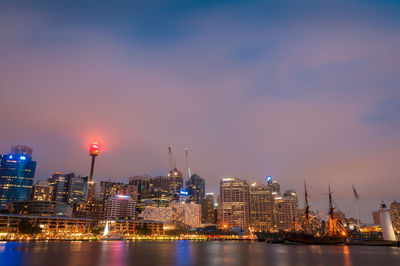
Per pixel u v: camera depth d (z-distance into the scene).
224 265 117.19
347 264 122.12
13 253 164.12
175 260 134.62
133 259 136.50
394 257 152.25
